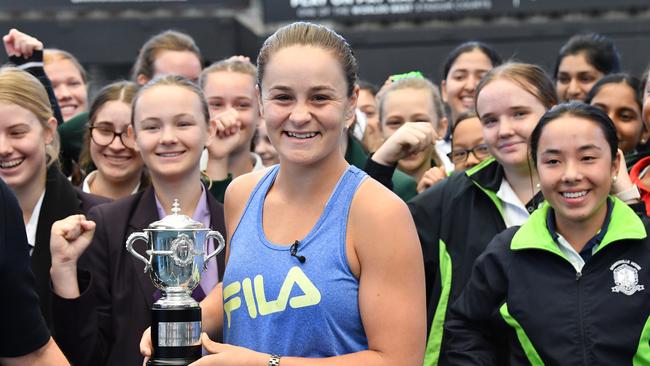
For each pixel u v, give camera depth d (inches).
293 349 109.9
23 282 117.0
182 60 242.2
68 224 141.5
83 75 259.3
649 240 141.8
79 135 213.6
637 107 211.3
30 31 375.2
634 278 139.4
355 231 111.1
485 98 167.3
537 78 168.1
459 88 247.8
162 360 114.6
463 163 206.8
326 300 109.6
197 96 165.5
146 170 202.8
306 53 111.1
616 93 212.2
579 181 142.8
